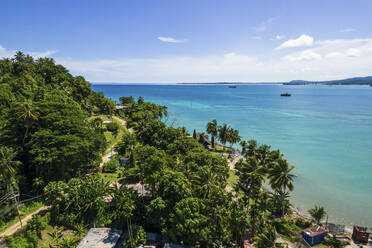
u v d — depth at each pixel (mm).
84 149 55406
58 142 51781
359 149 101250
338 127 143000
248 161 53438
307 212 55844
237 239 40562
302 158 91250
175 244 36562
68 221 41156
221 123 158500
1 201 41375
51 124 56469
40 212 44500
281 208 51906
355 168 81625
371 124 150375
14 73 109875
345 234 46469
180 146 73812
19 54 125812
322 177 75125
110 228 39938
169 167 55062
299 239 42781
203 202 39750
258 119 173000
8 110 58625
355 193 65188
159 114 145250
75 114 66125
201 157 58938
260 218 45219
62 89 113812
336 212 56156
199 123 161375
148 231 41281
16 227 39875
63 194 42406
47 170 51438
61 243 36125
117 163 69250
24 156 53844
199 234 36312
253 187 53438
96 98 148625
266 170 50281
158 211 38625
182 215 36188
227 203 42062
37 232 37594
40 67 126188
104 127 108562
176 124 158250
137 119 122312
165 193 40781
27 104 54281
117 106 178625
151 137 89500
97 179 46875
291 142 112062
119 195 41031
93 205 42875
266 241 38531
